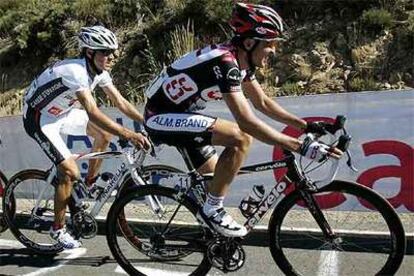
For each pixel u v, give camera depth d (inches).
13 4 422.6
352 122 175.2
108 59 152.4
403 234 126.5
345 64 275.0
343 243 149.9
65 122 163.8
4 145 218.8
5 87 359.3
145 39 328.8
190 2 324.8
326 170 173.2
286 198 133.6
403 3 284.8
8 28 395.2
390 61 267.6
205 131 127.3
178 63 128.3
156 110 133.4
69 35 356.2
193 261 150.9
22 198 190.1
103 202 159.3
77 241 162.1
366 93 173.2
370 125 173.3
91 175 167.5
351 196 160.6
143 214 170.2
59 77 150.3
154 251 148.0
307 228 161.2
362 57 273.1
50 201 171.2
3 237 184.1
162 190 140.5
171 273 147.1
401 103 169.5
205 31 315.3
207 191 135.2
